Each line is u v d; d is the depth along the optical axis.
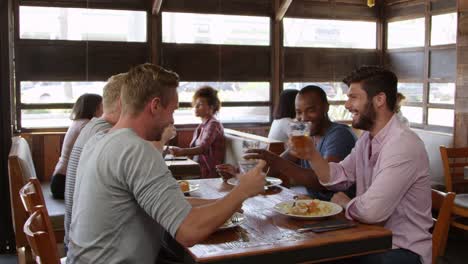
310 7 6.22
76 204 1.68
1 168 3.98
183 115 5.76
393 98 2.12
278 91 6.14
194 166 4.03
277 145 3.94
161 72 1.69
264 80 6.09
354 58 6.51
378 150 2.14
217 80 5.88
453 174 4.14
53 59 5.17
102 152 1.60
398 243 2.04
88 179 1.61
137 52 5.50
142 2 5.46
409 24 6.21
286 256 1.66
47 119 5.20
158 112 1.68
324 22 6.32
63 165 3.85
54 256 1.45
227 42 5.89
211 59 5.82
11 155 2.88
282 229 1.85
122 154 1.57
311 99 2.70
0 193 4.00
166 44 5.61
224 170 2.72
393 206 1.97
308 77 6.29
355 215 1.98
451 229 4.42
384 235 1.81
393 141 2.04
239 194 1.59
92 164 1.61
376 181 1.98
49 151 5.10
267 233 1.80
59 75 5.21
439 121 5.82
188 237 1.51
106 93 2.47
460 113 5.11
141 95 1.65
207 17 5.76
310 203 2.11
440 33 5.77
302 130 2.28
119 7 5.37
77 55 5.26
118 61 5.42
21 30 5.05
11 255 4.03
